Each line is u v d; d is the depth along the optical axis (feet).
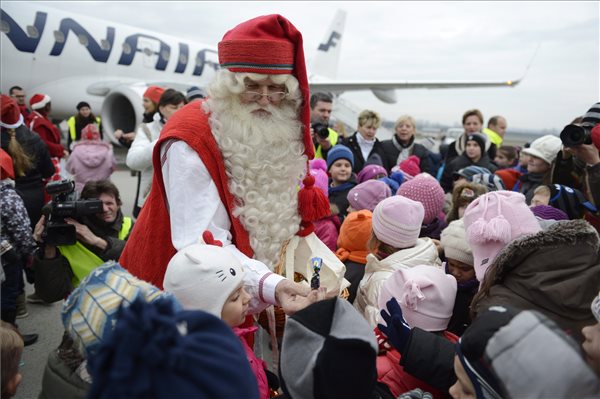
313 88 40.86
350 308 3.17
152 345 1.79
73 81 35.01
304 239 5.34
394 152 14.53
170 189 4.63
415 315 4.76
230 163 4.78
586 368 2.37
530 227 4.97
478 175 9.96
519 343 2.44
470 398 3.05
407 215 5.93
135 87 32.58
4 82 32.07
